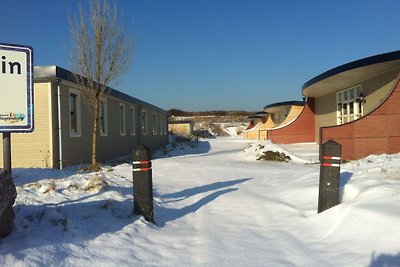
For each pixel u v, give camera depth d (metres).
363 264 3.77
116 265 3.74
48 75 12.71
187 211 6.41
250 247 4.53
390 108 15.07
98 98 12.85
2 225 3.65
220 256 4.21
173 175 10.80
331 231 4.84
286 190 7.89
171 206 6.70
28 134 13.09
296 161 17.00
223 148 29.78
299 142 28.95
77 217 4.91
